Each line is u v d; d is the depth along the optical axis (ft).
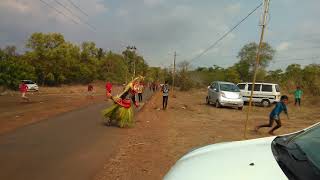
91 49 267.59
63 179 20.99
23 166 23.47
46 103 78.69
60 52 206.28
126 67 307.99
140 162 25.73
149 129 42.96
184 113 67.41
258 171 8.50
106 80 292.20
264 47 220.64
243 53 231.50
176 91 193.47
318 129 11.80
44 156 26.40
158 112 66.69
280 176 8.09
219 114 68.74
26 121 45.06
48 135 35.17
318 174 8.01
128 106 43.68
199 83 219.00
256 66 35.73
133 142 33.53
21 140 32.04
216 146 11.52
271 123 43.70
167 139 35.99
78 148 29.66
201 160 10.04
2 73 133.49
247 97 96.17
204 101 109.19
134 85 44.16
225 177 8.51
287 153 9.68
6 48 190.39
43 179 20.83
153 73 312.50
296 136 11.70
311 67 168.45
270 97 93.50
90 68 261.44
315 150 9.87
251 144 11.15
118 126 43.80
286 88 151.23
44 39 203.72
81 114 55.57
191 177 9.00
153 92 174.29
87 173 22.41
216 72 242.58
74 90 172.55
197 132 42.24
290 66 235.61
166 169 24.02
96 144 31.65
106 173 22.59
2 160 24.86
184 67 206.90
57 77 210.18
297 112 82.74
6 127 39.37
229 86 84.58
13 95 113.50
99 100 94.43
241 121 57.82
